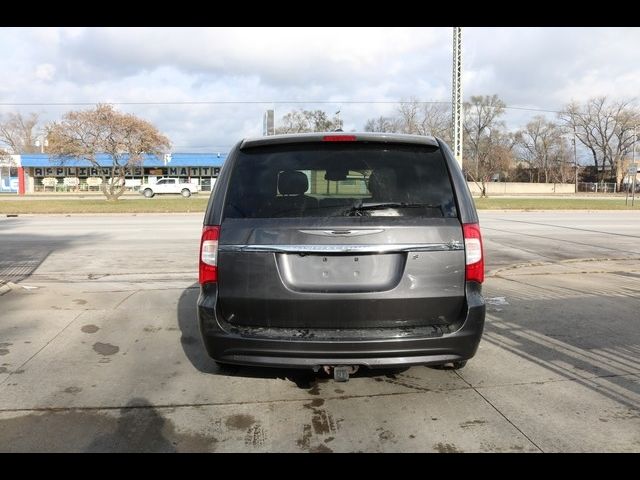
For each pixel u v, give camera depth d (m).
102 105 33.06
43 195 53.38
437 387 4.09
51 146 33.88
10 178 64.44
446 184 3.56
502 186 76.12
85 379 4.29
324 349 3.31
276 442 3.29
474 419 3.55
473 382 4.18
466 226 3.47
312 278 3.37
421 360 3.38
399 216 3.42
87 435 3.38
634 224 19.48
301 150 3.61
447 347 3.41
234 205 3.52
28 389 4.09
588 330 5.55
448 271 3.42
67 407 3.77
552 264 9.95
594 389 4.04
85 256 11.06
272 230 3.38
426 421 3.54
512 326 5.69
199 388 4.11
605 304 6.68
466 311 3.44
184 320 6.07
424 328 3.43
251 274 3.39
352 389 4.06
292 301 3.35
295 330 3.41
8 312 6.41
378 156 3.59
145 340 5.34
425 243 3.39
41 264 10.08
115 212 26.22
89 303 6.87
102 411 3.71
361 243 3.34
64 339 5.36
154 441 3.30
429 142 3.71
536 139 86.31
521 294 7.24
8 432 3.41
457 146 25.39
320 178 3.51
